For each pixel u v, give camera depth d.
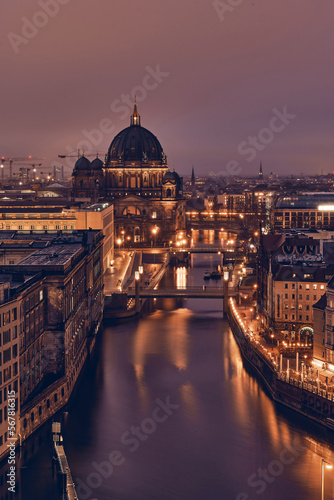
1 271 174.75
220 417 170.50
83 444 154.50
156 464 146.25
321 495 134.75
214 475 142.12
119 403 178.75
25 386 158.62
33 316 167.25
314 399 169.50
